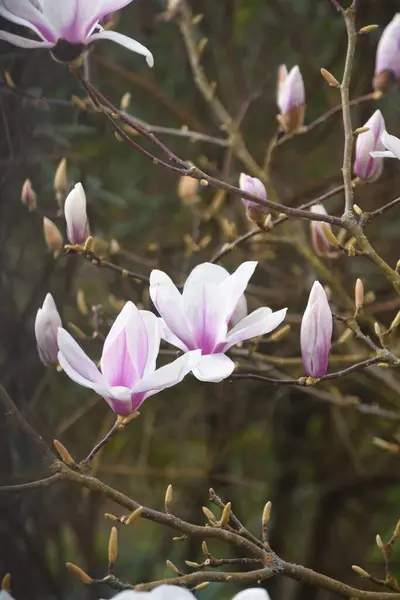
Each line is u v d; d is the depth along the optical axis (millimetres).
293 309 1828
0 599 1197
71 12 1296
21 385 1604
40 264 1690
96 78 1786
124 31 1812
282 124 1559
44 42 1310
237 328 1312
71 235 1429
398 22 1502
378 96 1521
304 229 1828
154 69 1861
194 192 1641
